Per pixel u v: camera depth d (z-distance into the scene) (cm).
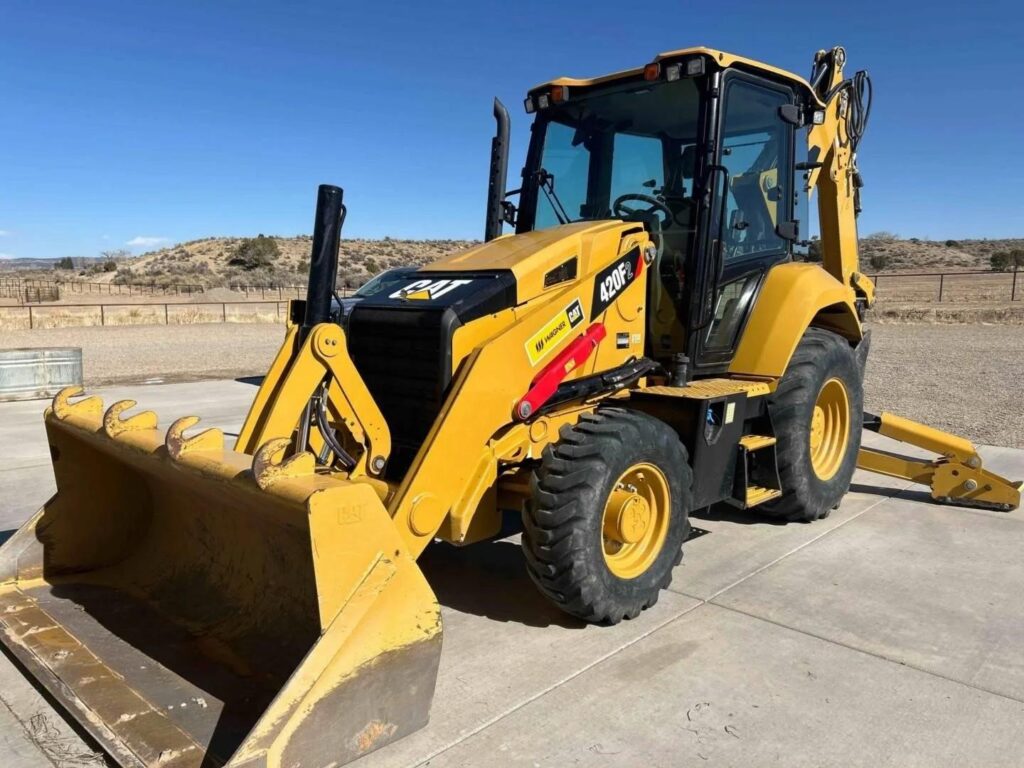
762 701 314
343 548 258
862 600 414
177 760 249
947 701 314
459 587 432
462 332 369
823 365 525
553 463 357
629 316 434
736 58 443
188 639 334
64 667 308
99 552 410
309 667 245
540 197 523
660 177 471
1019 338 1958
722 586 433
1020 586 433
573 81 498
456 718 300
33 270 10262
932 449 591
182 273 6988
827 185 611
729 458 451
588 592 358
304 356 329
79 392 415
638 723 298
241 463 292
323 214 343
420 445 374
